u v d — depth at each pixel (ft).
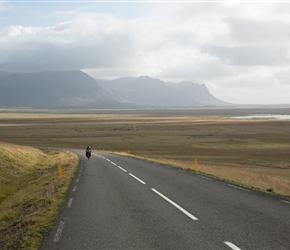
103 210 38.09
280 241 25.59
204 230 28.94
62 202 43.70
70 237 27.63
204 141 322.96
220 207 38.75
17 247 25.79
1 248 26.11
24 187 79.15
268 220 32.19
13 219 39.29
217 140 332.39
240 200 43.24
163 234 27.96
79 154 178.60
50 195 49.11
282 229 28.91
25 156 137.28
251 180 68.85
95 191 52.70
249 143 303.48
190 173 79.66
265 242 25.39
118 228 30.12
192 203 41.37
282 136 367.86
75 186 59.11
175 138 356.79
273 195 47.26
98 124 627.05
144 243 25.66
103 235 28.02
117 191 52.11
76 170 91.04
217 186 56.85
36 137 380.78
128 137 372.58
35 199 49.01
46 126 574.97
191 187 55.67
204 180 65.57
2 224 37.40
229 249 23.97
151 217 34.12
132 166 100.42
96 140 342.44
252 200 43.19
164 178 69.10
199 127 523.70
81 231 29.37
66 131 468.75
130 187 56.18
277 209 37.40
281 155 220.02
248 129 472.03
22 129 507.71
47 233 29.04
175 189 53.42
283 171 138.62
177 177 70.95
